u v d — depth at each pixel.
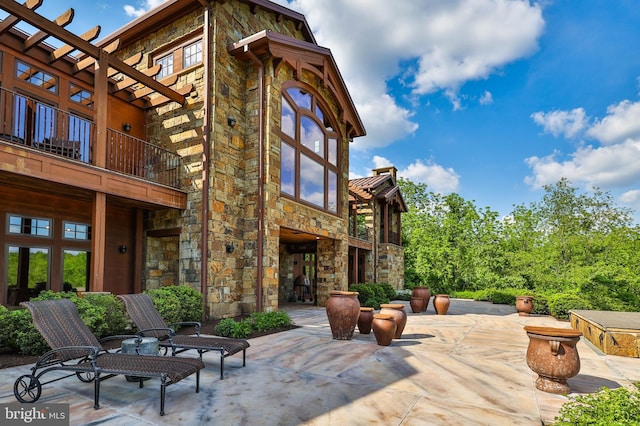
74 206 8.76
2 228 7.43
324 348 5.98
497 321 9.72
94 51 7.32
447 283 21.31
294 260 15.80
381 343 6.22
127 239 9.52
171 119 9.70
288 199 10.24
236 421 3.09
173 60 10.00
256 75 9.68
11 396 3.54
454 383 4.21
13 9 6.06
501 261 20.58
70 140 8.46
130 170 9.78
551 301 10.62
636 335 5.85
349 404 3.52
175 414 3.21
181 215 9.07
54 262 8.30
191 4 9.30
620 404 2.64
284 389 3.93
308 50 10.67
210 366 4.84
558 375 3.87
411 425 3.05
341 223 13.23
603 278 12.30
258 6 10.40
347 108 13.54
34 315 3.76
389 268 18.66
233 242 9.10
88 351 3.82
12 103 7.30
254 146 9.50
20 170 6.02
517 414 3.31
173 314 6.99
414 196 32.41
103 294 6.21
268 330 7.52
